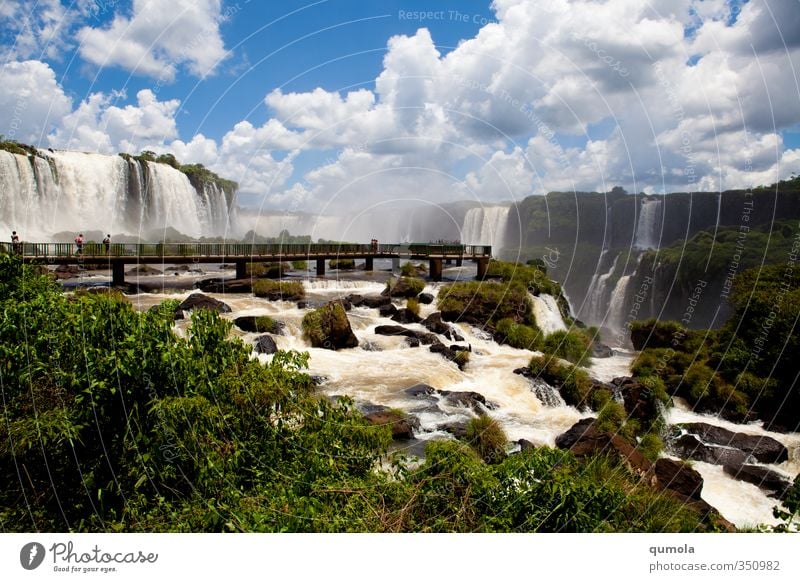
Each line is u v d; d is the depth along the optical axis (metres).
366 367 21.25
